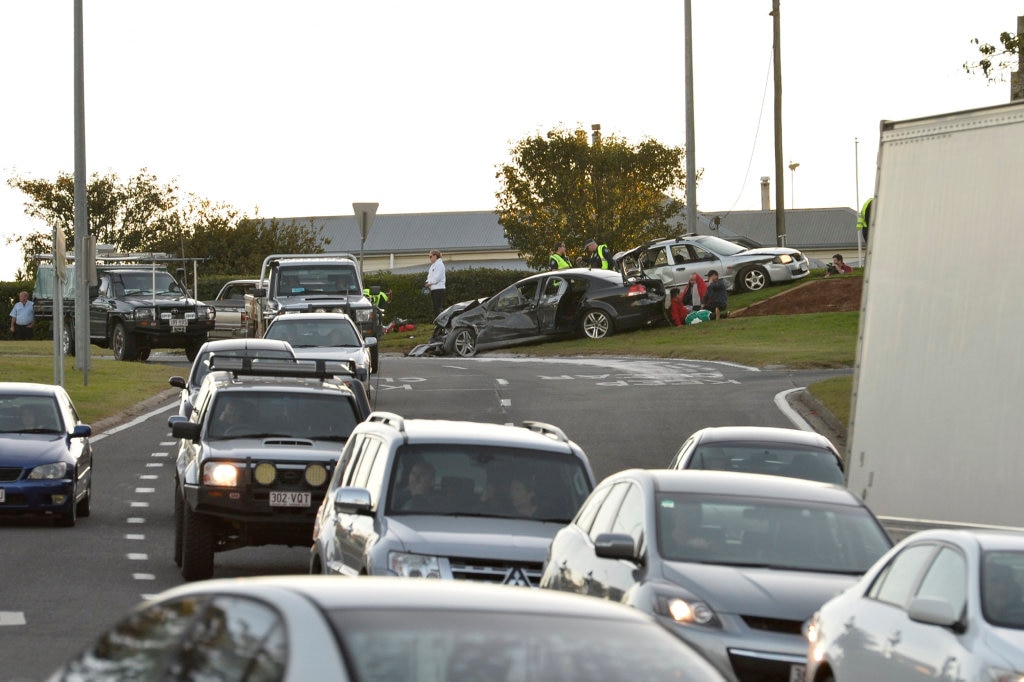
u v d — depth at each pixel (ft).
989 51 148.36
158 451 144.87
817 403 155.43
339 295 211.00
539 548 63.57
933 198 60.85
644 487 60.44
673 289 288.30
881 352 62.13
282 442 90.68
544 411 159.33
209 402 95.20
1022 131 57.88
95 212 500.33
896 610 47.44
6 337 371.76
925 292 60.64
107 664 28.60
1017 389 56.44
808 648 52.01
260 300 215.51
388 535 63.26
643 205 431.02
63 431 111.75
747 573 55.16
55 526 106.93
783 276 290.35
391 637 24.82
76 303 200.85
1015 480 56.13
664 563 55.57
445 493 67.46
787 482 62.28
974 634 42.75
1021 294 56.85
